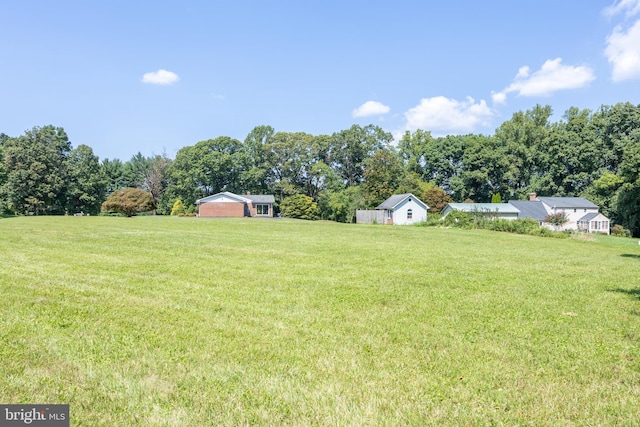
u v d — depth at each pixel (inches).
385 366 170.4
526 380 160.2
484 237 966.4
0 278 322.0
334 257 517.3
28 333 195.2
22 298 259.4
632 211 1802.4
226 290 307.6
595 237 1238.9
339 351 185.9
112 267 393.7
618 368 174.2
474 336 213.0
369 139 2655.0
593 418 131.9
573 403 141.9
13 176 2009.1
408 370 166.7
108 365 163.0
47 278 329.1
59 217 1299.2
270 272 392.8
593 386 155.9
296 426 123.4
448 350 191.3
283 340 199.0
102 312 236.4
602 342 207.3
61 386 144.6
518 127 2541.8
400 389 149.3
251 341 196.1
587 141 2236.7
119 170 2974.9
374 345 195.3
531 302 292.7
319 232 968.3
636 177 1130.0
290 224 1226.0
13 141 2314.2
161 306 254.2
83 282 319.0
